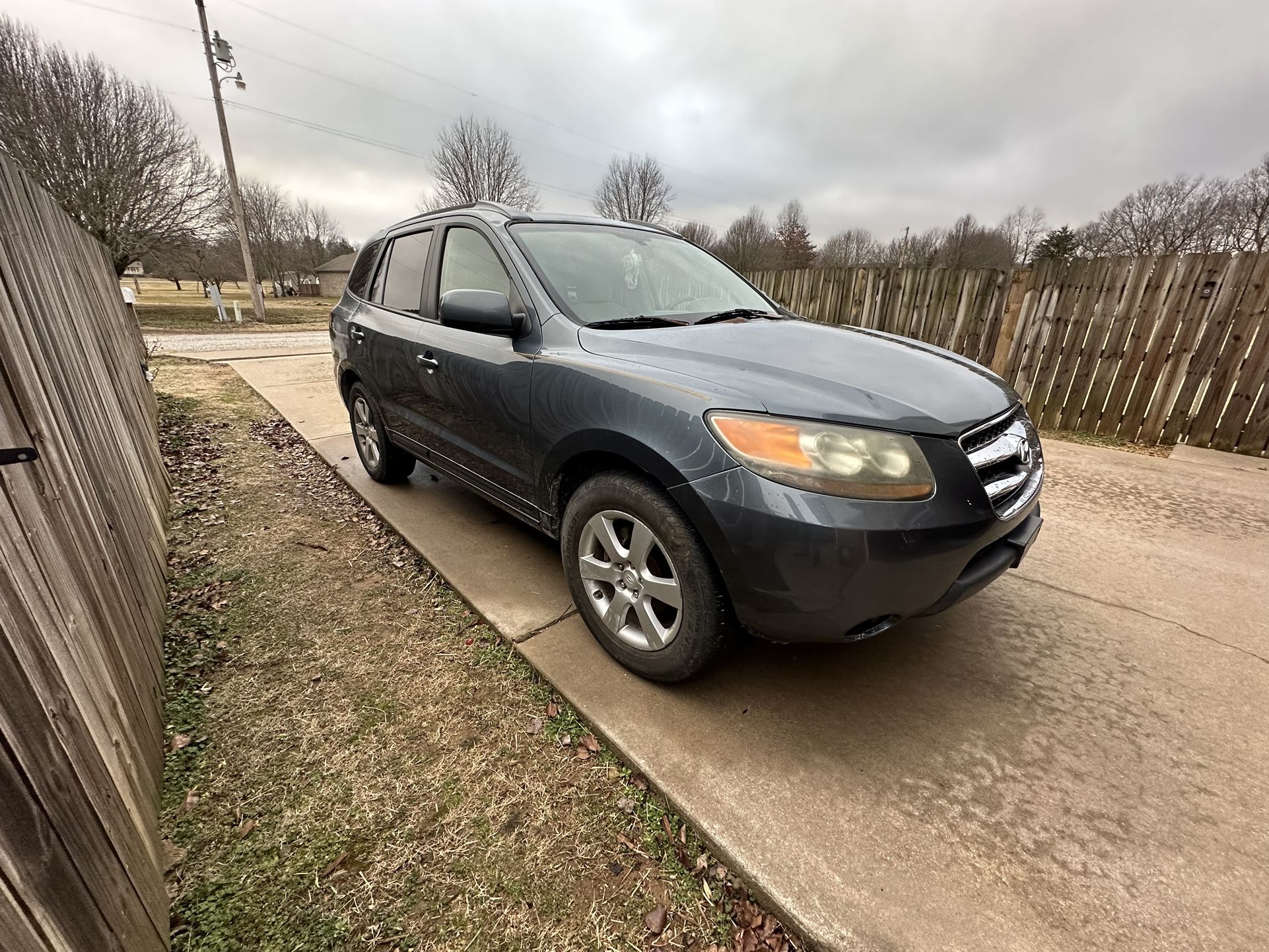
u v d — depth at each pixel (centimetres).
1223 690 208
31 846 90
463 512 349
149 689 180
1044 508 371
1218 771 174
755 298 314
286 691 204
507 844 152
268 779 169
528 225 270
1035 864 146
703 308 278
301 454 471
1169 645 233
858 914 134
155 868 134
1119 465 458
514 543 310
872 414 163
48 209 270
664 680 197
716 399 170
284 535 323
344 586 272
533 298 236
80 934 96
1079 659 224
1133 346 515
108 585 163
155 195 2009
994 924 132
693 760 174
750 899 141
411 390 307
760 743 180
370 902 137
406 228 345
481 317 221
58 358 195
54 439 156
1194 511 367
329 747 181
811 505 153
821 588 157
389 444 368
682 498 169
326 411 596
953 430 167
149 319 2127
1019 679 212
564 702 200
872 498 154
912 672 215
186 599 256
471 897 139
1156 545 319
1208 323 479
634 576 196
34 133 1767
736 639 183
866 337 251
